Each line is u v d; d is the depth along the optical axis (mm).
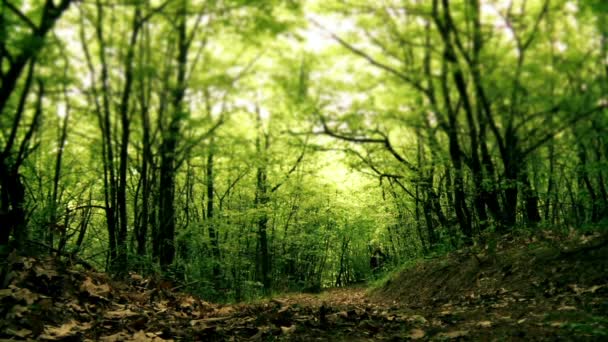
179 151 10102
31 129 7469
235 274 19516
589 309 5414
